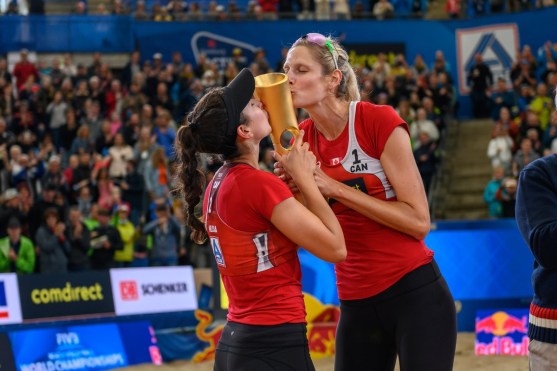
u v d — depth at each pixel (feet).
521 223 9.86
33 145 40.24
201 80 47.21
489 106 51.52
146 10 57.52
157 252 32.22
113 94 44.16
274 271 9.36
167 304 27.37
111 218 33.47
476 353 24.43
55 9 57.77
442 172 45.85
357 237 10.79
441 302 10.75
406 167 10.48
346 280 11.03
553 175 9.79
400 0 58.03
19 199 32.94
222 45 55.42
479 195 46.39
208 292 28.94
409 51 56.85
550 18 54.34
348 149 10.76
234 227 9.40
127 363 24.68
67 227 31.37
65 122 42.22
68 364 23.50
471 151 49.11
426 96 47.06
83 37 53.11
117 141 38.11
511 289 27.09
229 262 9.48
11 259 29.71
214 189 9.75
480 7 57.06
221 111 9.43
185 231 33.01
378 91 47.85
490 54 56.18
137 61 49.42
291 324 9.30
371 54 56.34
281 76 10.07
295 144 9.74
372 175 10.71
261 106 9.86
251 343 9.27
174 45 54.85
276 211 9.21
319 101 10.56
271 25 55.62
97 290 26.22
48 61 52.54
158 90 45.19
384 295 10.73
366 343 11.08
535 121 41.42
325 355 25.34
